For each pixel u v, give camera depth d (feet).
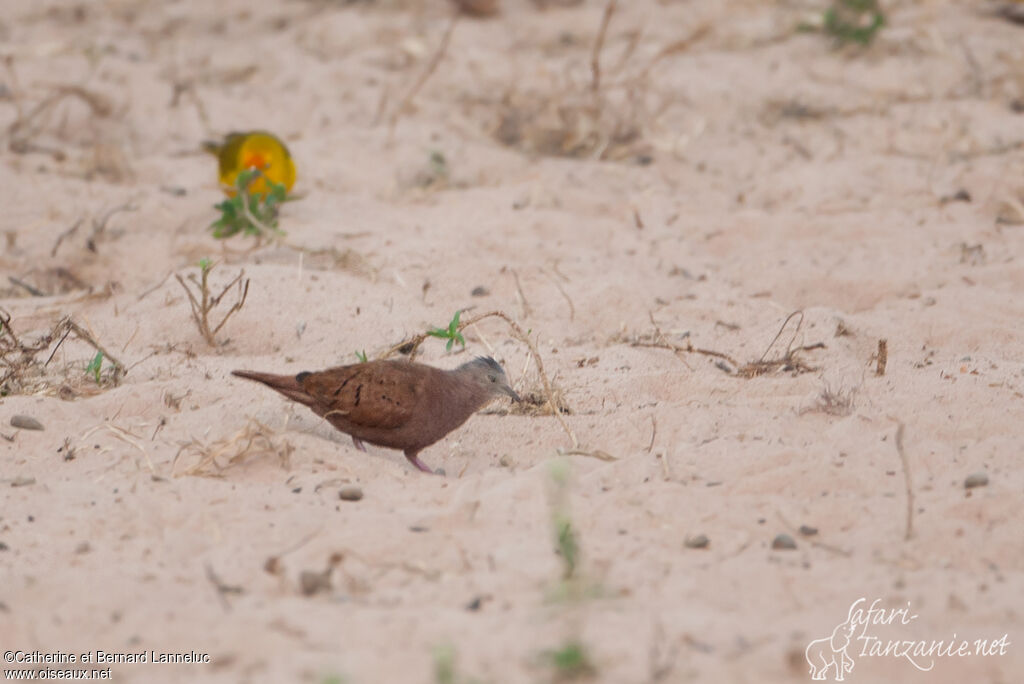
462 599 22.59
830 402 33.27
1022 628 21.22
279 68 75.97
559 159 61.26
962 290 43.70
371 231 50.08
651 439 31.99
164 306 42.16
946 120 63.67
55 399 33.01
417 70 74.38
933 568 24.13
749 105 67.56
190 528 26.18
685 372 36.55
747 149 62.13
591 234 50.93
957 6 82.38
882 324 40.86
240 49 80.48
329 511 26.81
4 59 73.36
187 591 22.95
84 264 47.70
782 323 40.98
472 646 20.22
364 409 30.04
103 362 37.27
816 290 45.44
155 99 69.92
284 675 19.34
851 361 37.65
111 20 87.76
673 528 26.08
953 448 29.81
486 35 81.92
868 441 30.30
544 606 22.08
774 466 29.01
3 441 30.66
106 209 52.65
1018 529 25.55
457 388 31.14
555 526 25.49
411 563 24.27
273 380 30.91
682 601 22.40
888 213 52.65
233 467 29.53
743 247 50.29
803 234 51.19
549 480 28.19
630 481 28.81
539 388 35.47
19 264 47.52
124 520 26.27
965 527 25.50
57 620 21.71
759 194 56.24
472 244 48.60
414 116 66.74
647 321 42.57
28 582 23.11
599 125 63.05
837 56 74.23
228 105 69.15
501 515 26.66
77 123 64.85
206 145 55.16
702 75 71.72
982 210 52.60
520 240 49.14
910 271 46.03
